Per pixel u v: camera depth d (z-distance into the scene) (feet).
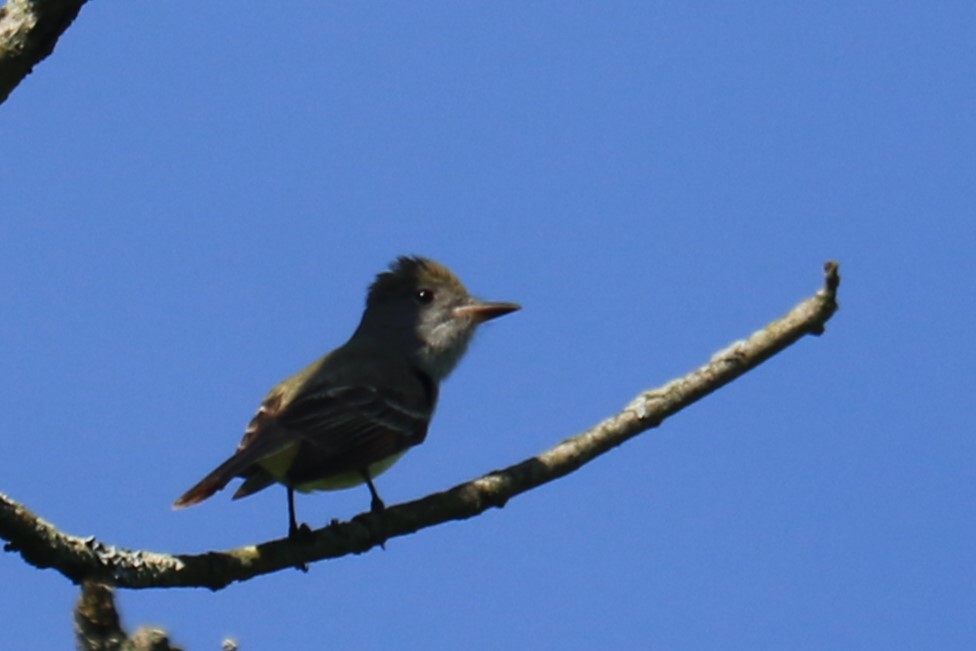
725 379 35.55
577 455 35.09
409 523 34.01
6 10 26.73
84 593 21.43
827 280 35.29
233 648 22.04
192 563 30.17
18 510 27.22
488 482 34.60
